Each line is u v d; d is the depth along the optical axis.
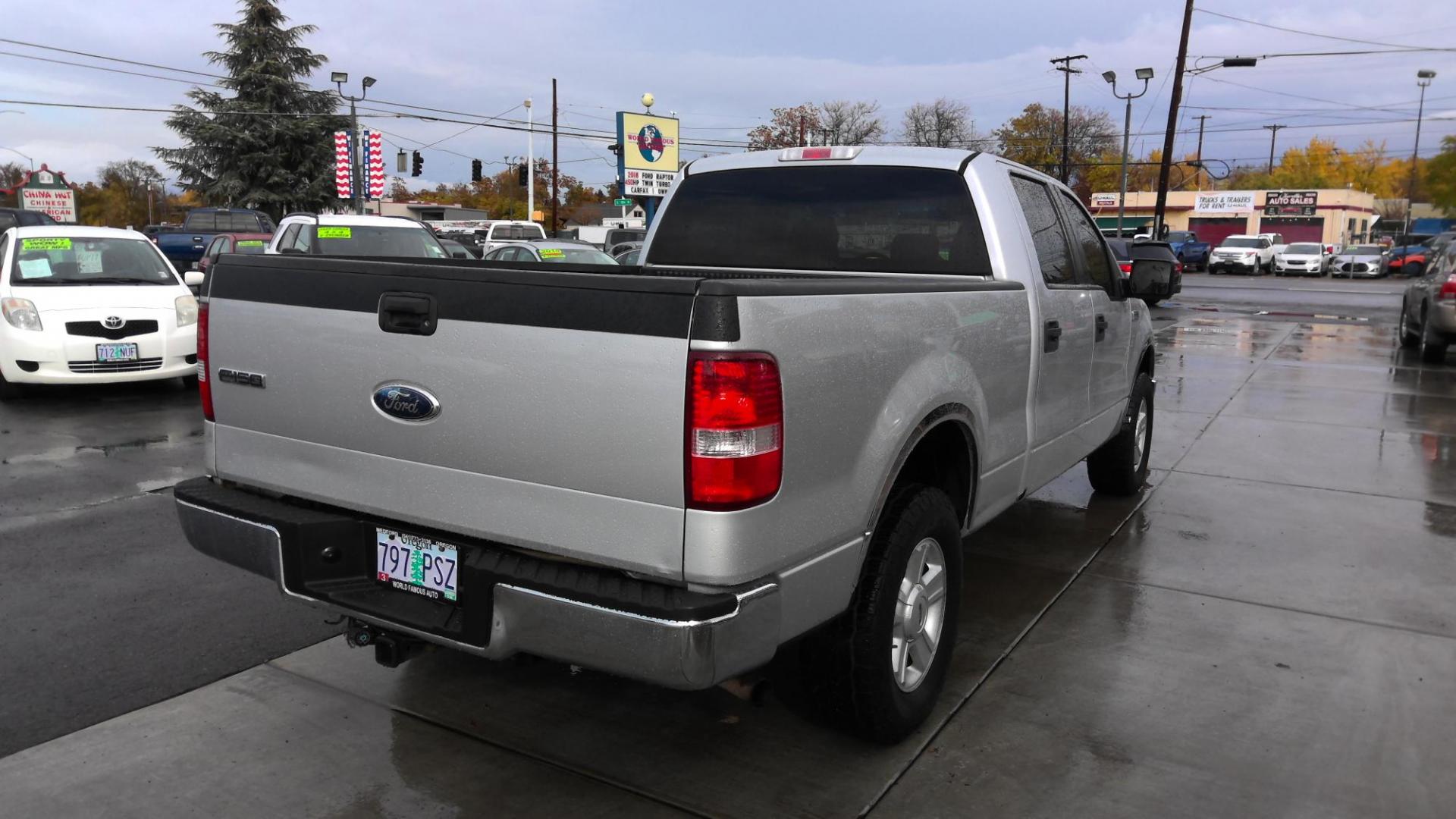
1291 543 5.62
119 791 3.06
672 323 2.46
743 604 2.54
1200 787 3.15
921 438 3.22
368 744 3.35
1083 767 3.26
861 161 4.42
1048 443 4.50
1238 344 15.63
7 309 9.35
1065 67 52.50
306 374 3.07
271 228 31.67
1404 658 4.12
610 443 2.55
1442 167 55.78
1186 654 4.14
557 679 3.83
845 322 2.81
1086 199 73.81
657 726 3.48
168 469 7.05
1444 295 12.84
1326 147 96.31
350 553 3.11
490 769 3.21
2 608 4.50
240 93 54.06
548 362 2.61
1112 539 5.68
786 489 2.61
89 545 5.37
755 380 2.47
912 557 3.31
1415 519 6.12
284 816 2.96
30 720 3.48
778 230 4.58
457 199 95.38
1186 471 7.30
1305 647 4.22
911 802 3.05
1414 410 9.75
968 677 3.89
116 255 10.44
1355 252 44.78
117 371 9.55
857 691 3.13
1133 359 6.00
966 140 72.50
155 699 3.64
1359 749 3.39
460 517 2.83
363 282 2.90
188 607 4.52
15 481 6.69
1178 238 47.41
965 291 3.52
